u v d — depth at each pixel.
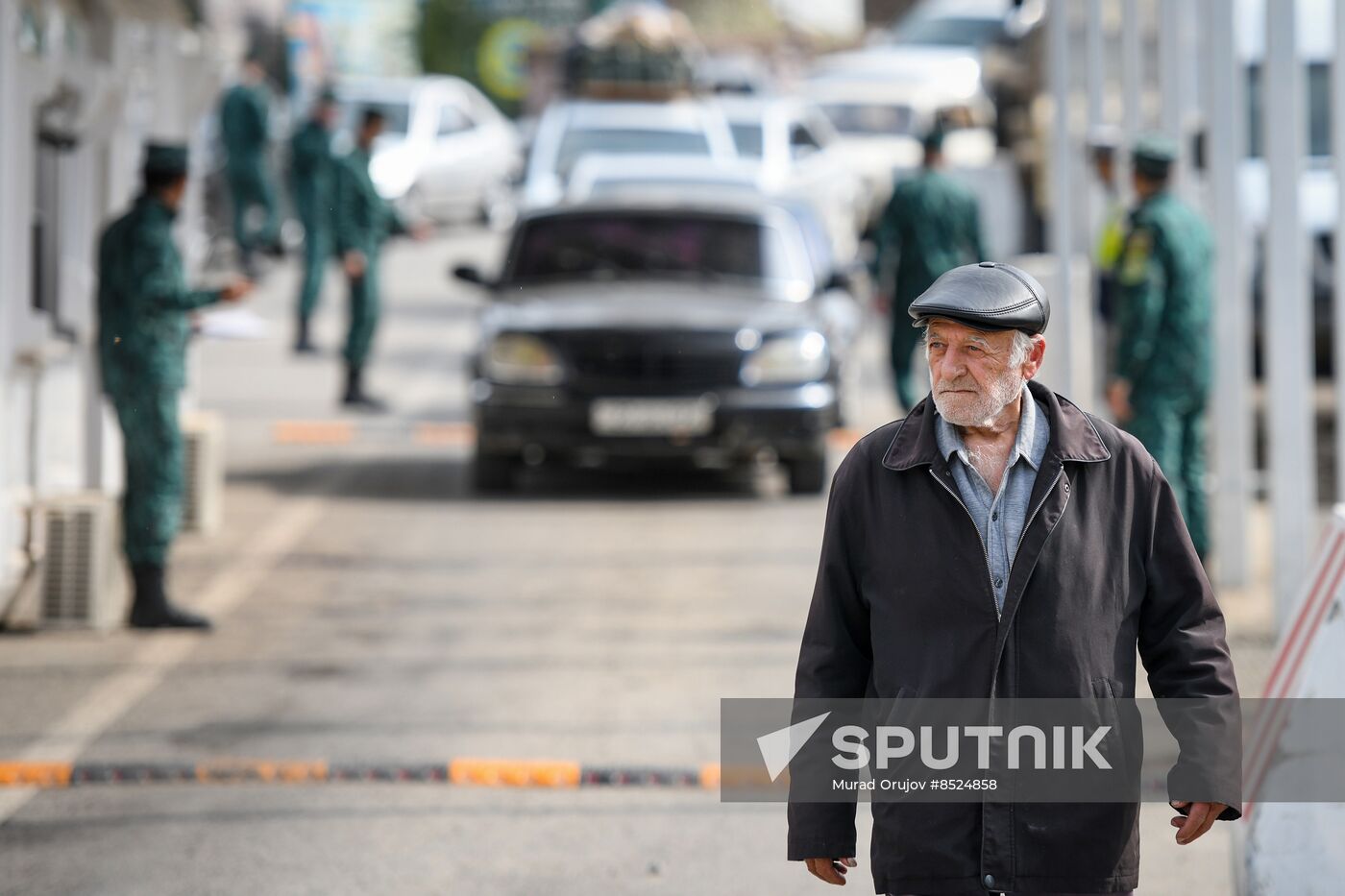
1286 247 23.72
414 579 28.11
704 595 27.06
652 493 35.75
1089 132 31.83
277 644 24.16
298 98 77.00
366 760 19.17
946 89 80.31
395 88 78.69
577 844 16.91
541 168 57.12
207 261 35.16
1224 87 26.39
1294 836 12.96
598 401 33.75
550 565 29.17
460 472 37.88
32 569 24.56
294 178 51.97
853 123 77.94
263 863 16.36
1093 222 31.98
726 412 33.78
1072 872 10.47
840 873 11.02
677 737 20.09
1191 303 24.25
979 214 38.94
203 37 33.97
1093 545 10.55
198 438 31.47
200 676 22.58
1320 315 40.53
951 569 10.52
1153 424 24.44
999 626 10.45
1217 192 26.64
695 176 50.97
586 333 33.88
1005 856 10.45
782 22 152.12
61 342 26.66
